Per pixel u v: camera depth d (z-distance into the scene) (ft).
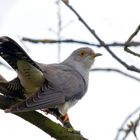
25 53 22.03
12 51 21.80
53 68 28.45
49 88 24.62
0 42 20.95
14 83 22.61
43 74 25.30
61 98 25.41
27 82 23.20
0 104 21.58
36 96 21.98
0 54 21.68
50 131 21.26
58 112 25.91
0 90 21.79
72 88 27.94
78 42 20.16
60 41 20.56
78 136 21.42
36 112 21.43
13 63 22.50
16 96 22.50
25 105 19.81
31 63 22.74
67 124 25.55
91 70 21.15
